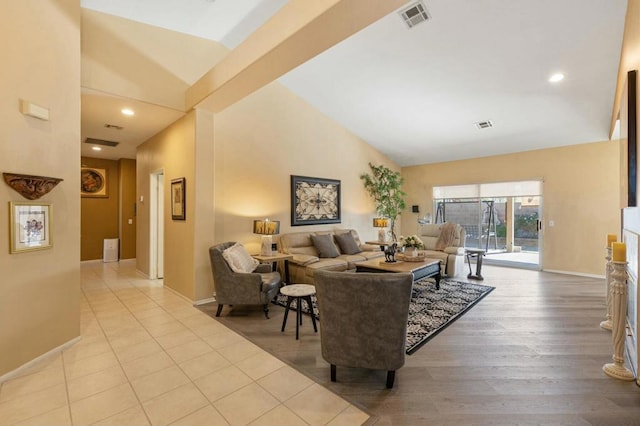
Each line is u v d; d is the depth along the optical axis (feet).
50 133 8.70
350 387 7.14
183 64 13.34
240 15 12.11
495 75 13.92
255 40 9.46
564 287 16.25
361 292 6.73
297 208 18.60
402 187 27.81
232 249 12.69
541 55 12.24
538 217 20.98
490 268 21.53
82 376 7.61
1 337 7.43
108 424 5.92
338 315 7.03
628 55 9.73
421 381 7.39
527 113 16.72
